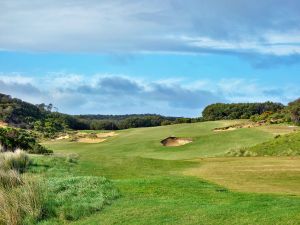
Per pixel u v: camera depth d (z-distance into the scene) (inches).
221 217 515.5
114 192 684.7
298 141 1628.9
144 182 772.0
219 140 2623.0
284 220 487.2
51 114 5315.0
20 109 4884.4
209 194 682.8
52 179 784.3
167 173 1036.5
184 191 705.6
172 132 3159.5
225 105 5315.0
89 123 5433.1
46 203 626.5
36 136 3587.6
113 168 1090.7
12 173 733.9
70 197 661.9
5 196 629.0
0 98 5073.8
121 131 3631.9
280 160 1259.2
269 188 774.5
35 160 1074.1
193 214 538.0
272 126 3024.1
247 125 3363.7
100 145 2967.5
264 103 5334.6
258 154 1595.7
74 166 1074.7
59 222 583.8
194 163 1226.6
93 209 604.1
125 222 533.6
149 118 5531.5
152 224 514.0
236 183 835.4
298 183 831.1
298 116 3361.2
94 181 750.5
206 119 5187.0
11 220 581.3
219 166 1131.9
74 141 3383.4
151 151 2559.1
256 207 554.9
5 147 1425.9
